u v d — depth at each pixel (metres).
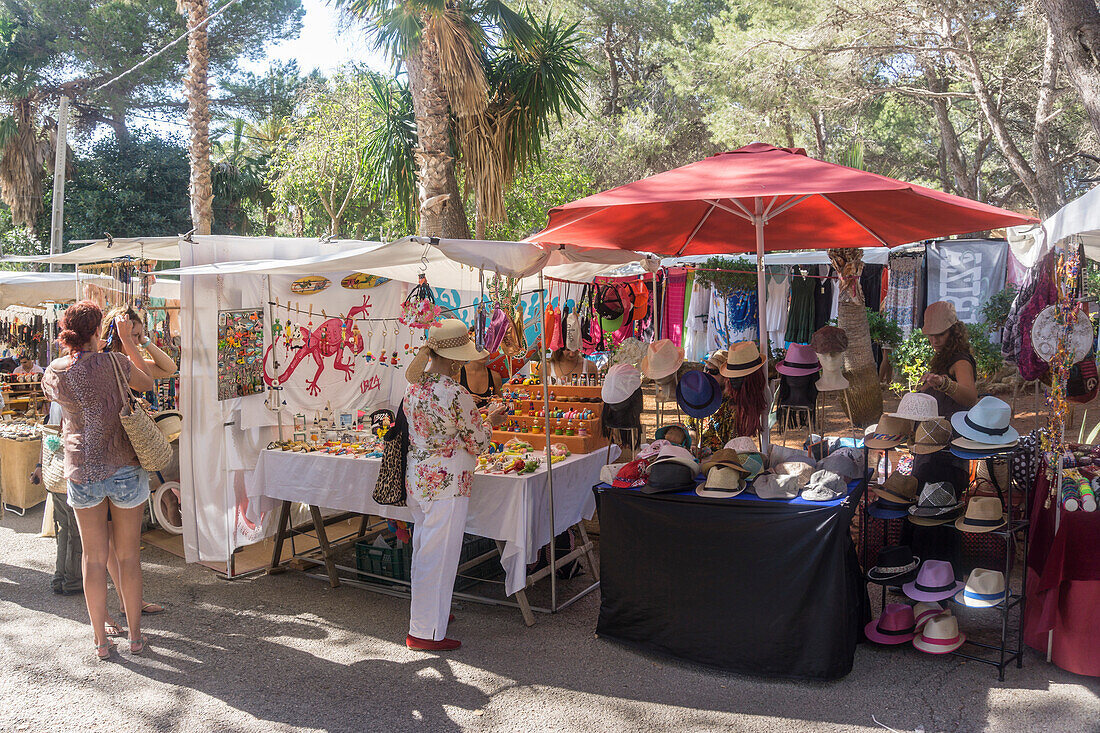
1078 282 4.07
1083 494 3.57
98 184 21.09
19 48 19.41
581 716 3.44
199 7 11.90
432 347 4.14
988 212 3.99
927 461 4.42
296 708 3.55
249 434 5.70
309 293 6.16
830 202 4.71
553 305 8.72
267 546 6.15
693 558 3.91
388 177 11.11
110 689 3.73
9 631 4.44
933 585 3.90
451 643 4.19
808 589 3.64
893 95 17.84
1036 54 13.26
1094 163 17.98
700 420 4.95
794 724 3.32
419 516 4.24
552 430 5.46
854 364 5.75
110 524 4.25
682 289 11.45
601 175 20.84
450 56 8.79
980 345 9.95
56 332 9.88
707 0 22.25
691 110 20.95
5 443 7.21
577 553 5.08
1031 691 3.54
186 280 5.36
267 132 23.98
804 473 3.93
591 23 22.81
